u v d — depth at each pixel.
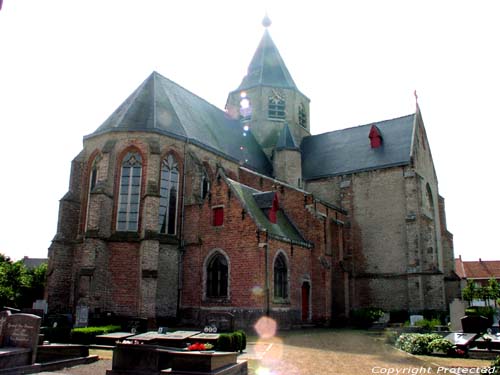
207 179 33.25
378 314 31.91
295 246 29.42
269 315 25.27
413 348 17.33
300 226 32.25
